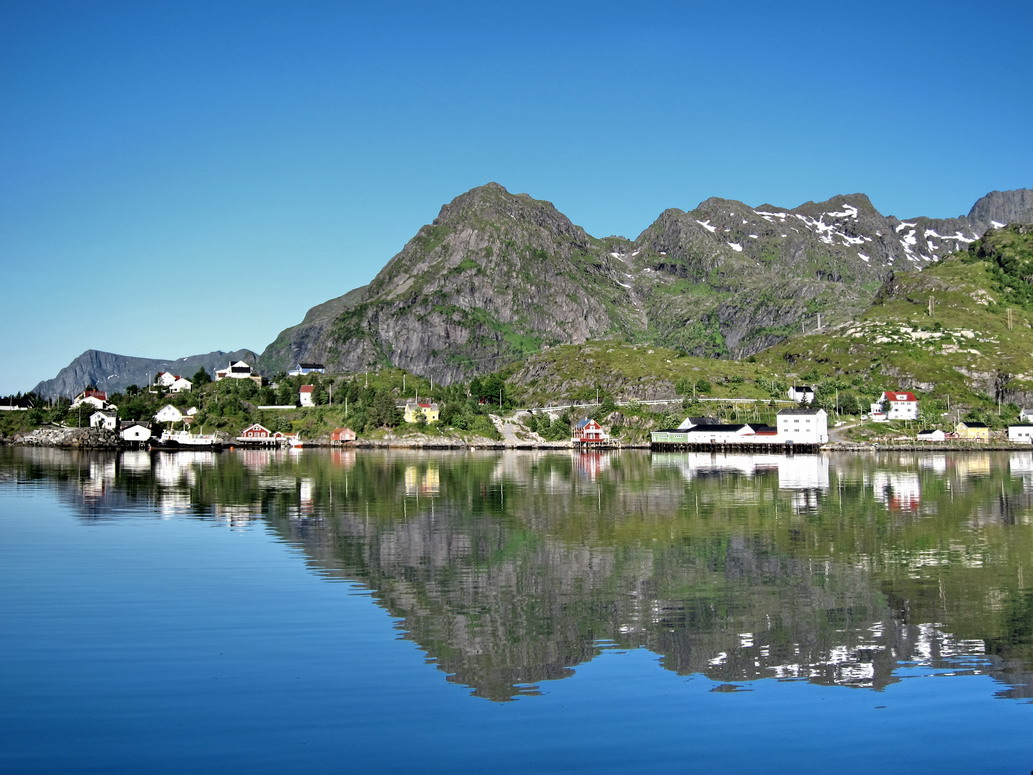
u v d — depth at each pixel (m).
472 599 66.88
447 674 49.97
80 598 65.44
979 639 57.62
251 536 94.38
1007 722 44.25
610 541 93.44
